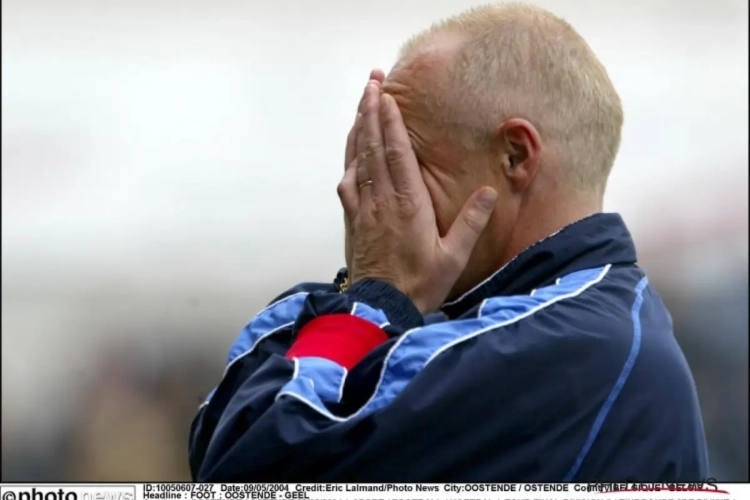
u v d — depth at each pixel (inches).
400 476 142.9
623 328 157.5
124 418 514.9
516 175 167.9
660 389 156.2
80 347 544.4
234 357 180.2
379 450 142.0
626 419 151.4
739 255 539.2
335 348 153.7
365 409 145.9
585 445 148.3
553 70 168.9
